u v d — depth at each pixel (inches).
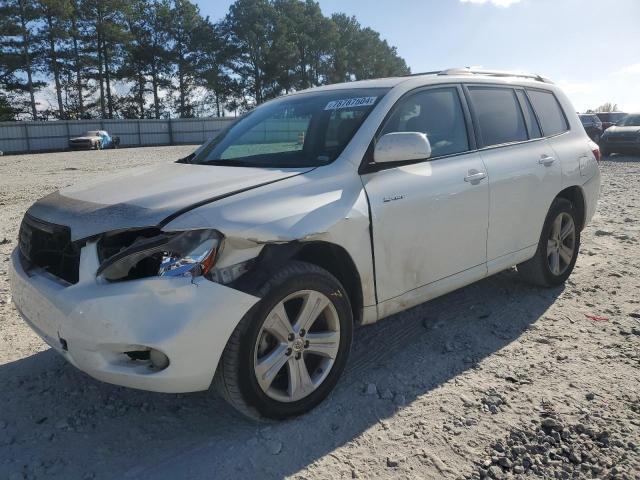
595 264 223.8
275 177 122.3
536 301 184.1
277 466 103.8
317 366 123.4
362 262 125.2
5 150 2033.7
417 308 179.3
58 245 113.9
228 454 107.5
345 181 126.0
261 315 107.8
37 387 134.1
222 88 2881.4
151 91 2856.8
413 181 136.3
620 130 779.4
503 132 171.2
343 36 3602.4
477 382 132.0
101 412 123.4
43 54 2409.0
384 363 142.8
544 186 176.4
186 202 109.6
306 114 150.5
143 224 104.1
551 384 130.3
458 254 149.6
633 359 141.7
